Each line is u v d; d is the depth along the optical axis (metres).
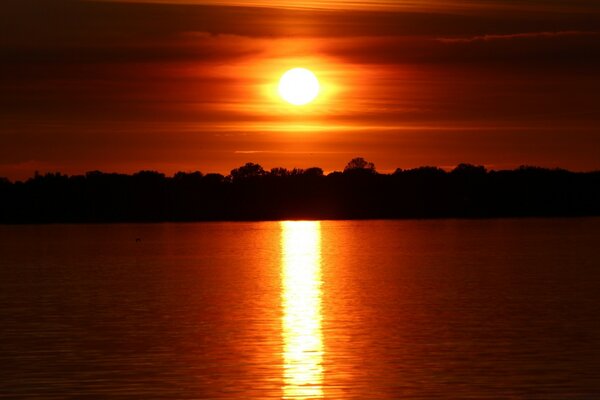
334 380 89.31
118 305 148.75
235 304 148.62
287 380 89.50
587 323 122.44
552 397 82.62
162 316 133.75
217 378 90.62
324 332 116.88
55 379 91.12
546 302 147.88
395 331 117.12
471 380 88.81
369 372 92.44
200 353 103.06
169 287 180.75
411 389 85.62
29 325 125.81
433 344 107.25
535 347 104.62
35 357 101.75
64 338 114.31
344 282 189.25
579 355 99.81
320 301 152.12
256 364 96.75
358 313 135.25
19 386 88.38
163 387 87.50
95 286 184.50
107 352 104.25
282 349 104.94
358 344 107.62
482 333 114.81
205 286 182.25
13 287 184.50
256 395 84.25
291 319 129.00
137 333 117.50
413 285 180.50
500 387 86.00
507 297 156.00
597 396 82.88
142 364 97.38
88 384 88.94
